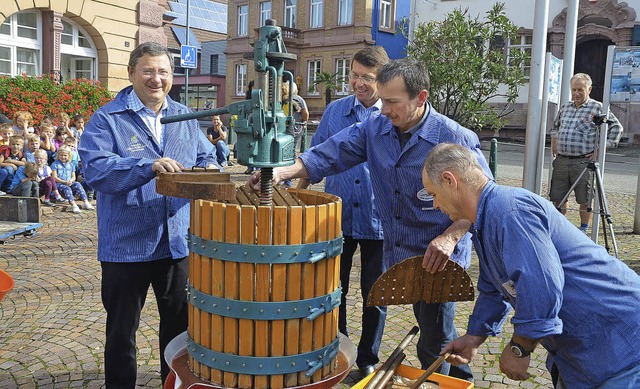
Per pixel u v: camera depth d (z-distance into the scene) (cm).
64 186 885
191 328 235
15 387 352
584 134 721
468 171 215
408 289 270
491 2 2414
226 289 217
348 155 309
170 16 1930
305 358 223
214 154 331
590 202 693
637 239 744
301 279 219
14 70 1584
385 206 304
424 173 224
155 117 301
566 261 211
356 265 618
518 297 203
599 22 2400
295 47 3014
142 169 259
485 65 963
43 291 525
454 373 324
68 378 365
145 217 288
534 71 672
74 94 1420
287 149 223
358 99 366
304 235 215
